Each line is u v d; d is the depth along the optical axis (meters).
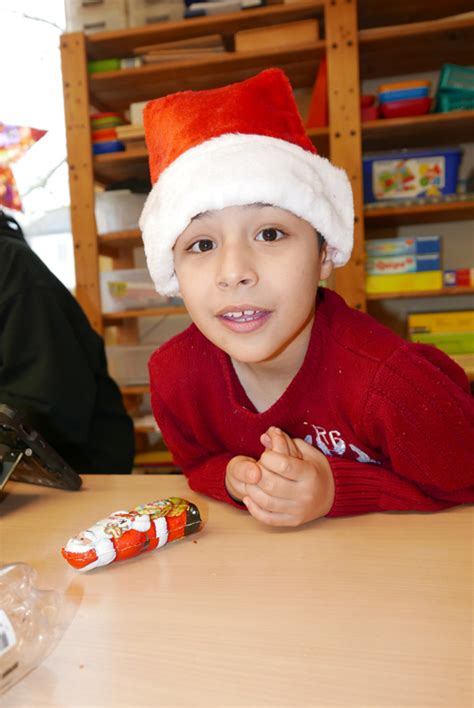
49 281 1.17
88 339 1.23
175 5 2.12
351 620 0.36
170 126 0.58
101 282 2.20
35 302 1.11
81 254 2.15
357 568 0.44
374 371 0.58
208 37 2.05
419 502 0.56
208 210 0.52
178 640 0.35
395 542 0.49
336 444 0.69
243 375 0.70
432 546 0.48
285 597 0.40
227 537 0.51
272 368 0.67
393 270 2.01
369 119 2.01
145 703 0.30
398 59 2.14
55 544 0.52
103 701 0.30
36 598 0.37
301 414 0.67
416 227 2.36
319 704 0.29
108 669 0.33
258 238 0.53
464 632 0.35
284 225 0.53
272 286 0.51
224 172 0.51
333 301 0.71
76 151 2.13
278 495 0.52
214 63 2.07
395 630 0.35
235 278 0.50
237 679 0.31
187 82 2.23
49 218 2.77
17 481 0.70
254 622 0.37
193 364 0.71
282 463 0.52
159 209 0.57
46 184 2.75
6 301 1.09
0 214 1.26
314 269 0.55
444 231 2.33
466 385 0.69
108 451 1.20
